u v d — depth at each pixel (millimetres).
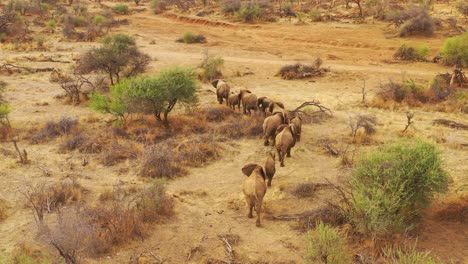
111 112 21109
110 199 13570
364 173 12297
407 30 46625
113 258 10609
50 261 9781
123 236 11305
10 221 12352
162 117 21547
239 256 10734
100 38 49469
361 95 27703
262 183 12008
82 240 10664
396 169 11930
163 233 11750
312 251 9859
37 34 51625
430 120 21750
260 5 66312
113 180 15094
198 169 15922
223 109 22234
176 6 77125
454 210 12297
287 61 38656
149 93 19500
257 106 21734
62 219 11336
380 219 10836
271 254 10820
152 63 37375
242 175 15438
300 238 11414
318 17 57406
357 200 11414
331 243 9922
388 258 9789
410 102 24922
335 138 18984
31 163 16453
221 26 58500
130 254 10781
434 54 39594
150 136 18703
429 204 12086
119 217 11906
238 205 13219
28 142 18828
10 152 17438
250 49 44250
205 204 13375
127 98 20047
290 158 16750
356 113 23203
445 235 11430
